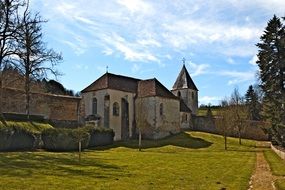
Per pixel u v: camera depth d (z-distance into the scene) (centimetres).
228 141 5666
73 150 3591
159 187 1446
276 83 4019
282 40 4019
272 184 1611
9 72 4181
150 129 5916
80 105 5841
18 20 3422
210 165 2480
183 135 6062
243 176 1888
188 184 1558
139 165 2333
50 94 5122
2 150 2938
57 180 1520
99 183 1484
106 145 4594
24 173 1695
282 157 2991
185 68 8094
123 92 6066
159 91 6109
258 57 4172
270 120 4244
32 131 3338
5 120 3303
